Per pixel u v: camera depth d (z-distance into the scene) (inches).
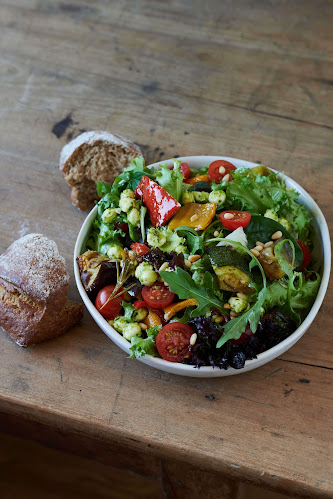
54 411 25.2
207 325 23.5
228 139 32.3
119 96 34.0
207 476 29.1
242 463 24.0
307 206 27.2
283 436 24.5
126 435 24.7
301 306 25.2
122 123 33.0
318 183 30.7
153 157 31.7
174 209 25.1
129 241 26.1
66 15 37.7
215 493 30.3
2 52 36.0
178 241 24.9
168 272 23.5
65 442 33.2
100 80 34.7
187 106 33.6
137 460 32.5
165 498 33.1
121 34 36.7
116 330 24.8
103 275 25.1
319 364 26.0
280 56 35.5
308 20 37.1
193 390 25.5
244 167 27.2
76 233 29.6
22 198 30.6
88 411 25.1
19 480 38.8
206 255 24.7
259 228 25.4
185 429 24.7
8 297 25.8
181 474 29.7
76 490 38.8
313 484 23.6
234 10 37.7
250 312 23.3
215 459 24.2
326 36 36.4
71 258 28.8
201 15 37.5
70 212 30.3
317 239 26.9
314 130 32.5
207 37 36.5
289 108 33.4
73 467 38.7
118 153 29.0
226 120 33.0
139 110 33.5
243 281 24.2
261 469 23.9
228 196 26.1
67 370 26.0
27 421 31.9
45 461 38.8
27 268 25.4
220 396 25.4
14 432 34.2
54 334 26.5
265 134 32.4
